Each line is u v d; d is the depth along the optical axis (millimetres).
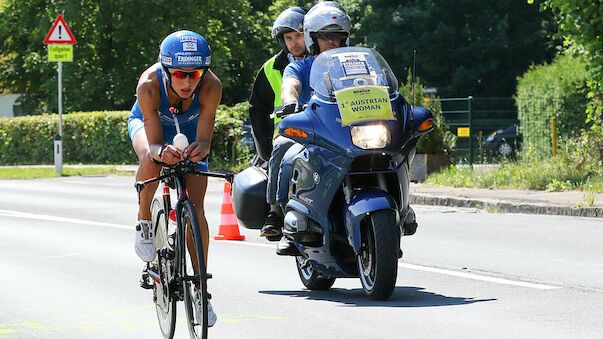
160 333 18203
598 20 46062
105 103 104438
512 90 130750
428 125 20453
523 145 70500
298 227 21000
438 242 30625
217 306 20672
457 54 128750
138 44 104375
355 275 21188
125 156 76812
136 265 26672
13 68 112312
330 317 19344
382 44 129250
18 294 22375
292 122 20453
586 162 49656
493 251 28500
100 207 43188
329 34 21766
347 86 20453
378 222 20062
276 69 23891
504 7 130375
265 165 24406
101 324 19016
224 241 31625
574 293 21656
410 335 17625
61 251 29547
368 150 19938
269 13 122000
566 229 33625
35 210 42125
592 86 47969
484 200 41531
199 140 16625
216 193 50062
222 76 105562
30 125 80312
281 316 19531
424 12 128250
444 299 21078
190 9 104062
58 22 65125
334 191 20406
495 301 20766
